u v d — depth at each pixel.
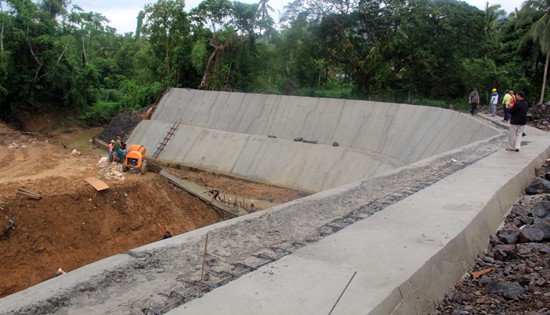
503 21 54.25
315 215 7.54
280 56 38.88
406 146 23.05
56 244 16.27
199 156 31.55
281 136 29.27
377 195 8.80
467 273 6.01
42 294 4.61
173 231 19.12
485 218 7.36
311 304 4.43
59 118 45.47
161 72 44.84
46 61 42.47
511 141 13.13
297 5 34.41
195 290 4.87
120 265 5.36
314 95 41.25
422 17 32.19
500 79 36.41
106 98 54.09
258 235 6.57
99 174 20.77
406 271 5.13
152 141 36.31
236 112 33.22
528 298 5.07
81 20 46.78
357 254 5.69
